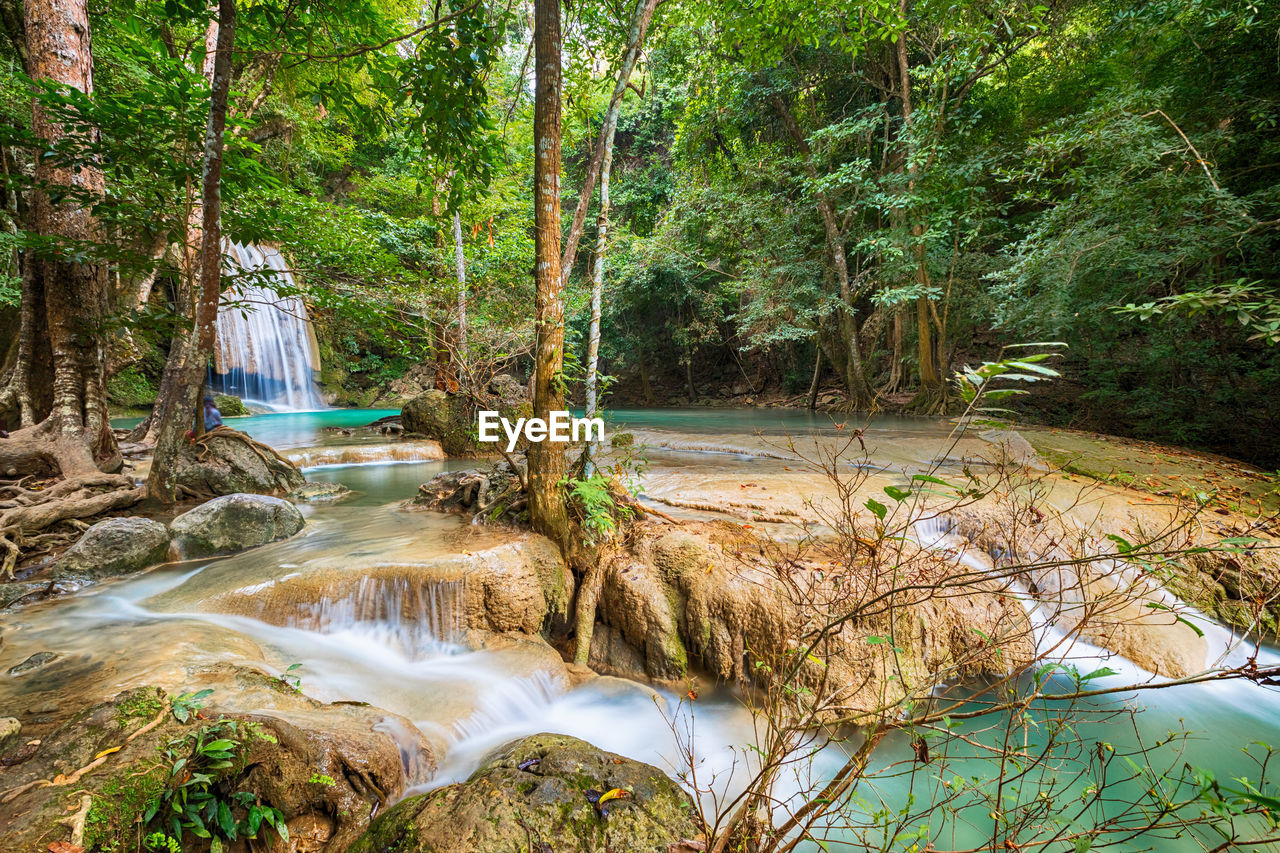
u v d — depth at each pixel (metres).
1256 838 2.74
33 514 5.05
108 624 3.79
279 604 4.15
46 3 5.78
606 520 4.42
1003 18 11.02
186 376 5.98
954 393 15.09
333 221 7.99
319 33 6.39
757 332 17.19
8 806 1.93
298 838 2.31
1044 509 5.11
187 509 6.02
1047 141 7.20
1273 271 7.51
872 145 16.12
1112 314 9.27
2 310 9.50
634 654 4.27
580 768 2.54
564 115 7.45
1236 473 6.28
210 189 5.22
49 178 5.93
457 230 12.96
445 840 2.13
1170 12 7.91
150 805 2.01
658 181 21.84
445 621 4.23
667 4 7.52
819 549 4.32
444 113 5.64
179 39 10.87
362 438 12.37
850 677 3.58
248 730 2.36
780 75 14.63
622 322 26.25
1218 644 4.21
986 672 3.99
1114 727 3.57
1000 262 13.84
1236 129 8.10
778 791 3.05
